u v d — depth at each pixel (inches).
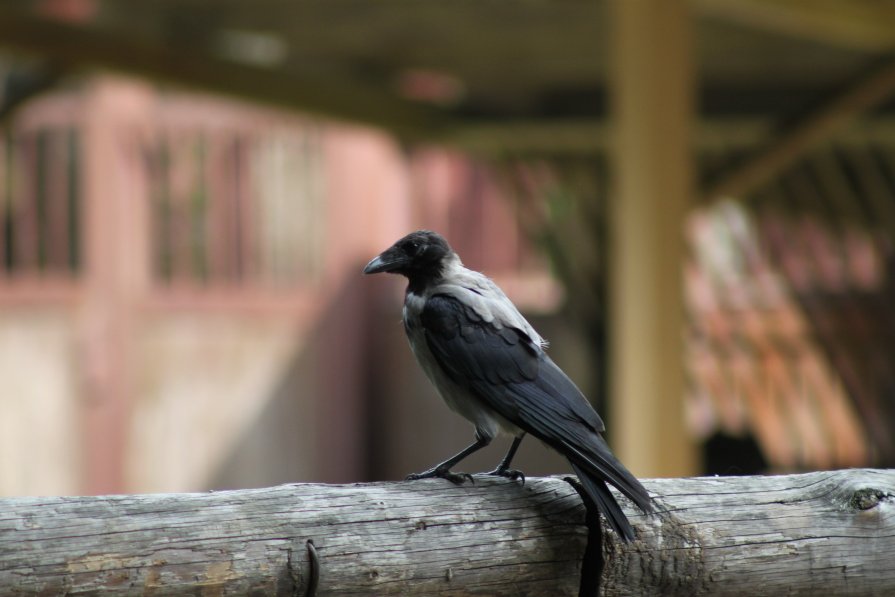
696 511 157.8
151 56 452.1
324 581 139.6
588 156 604.7
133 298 600.4
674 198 335.0
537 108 591.2
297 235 609.0
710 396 647.8
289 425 604.7
